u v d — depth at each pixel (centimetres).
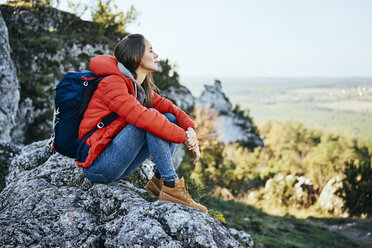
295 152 7194
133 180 276
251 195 3294
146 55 203
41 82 1409
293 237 1947
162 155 199
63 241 190
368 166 2875
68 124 198
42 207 207
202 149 2469
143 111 188
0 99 1093
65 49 1552
